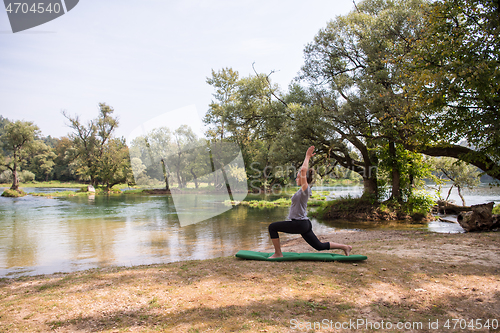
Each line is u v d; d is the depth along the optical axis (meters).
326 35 17.92
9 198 35.34
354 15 16.77
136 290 3.87
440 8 9.83
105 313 3.19
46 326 2.91
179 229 12.50
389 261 5.00
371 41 15.61
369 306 3.25
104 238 10.73
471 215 9.64
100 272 5.02
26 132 45.78
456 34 9.44
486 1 9.12
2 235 11.55
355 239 9.12
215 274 4.43
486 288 3.76
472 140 9.93
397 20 14.82
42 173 85.38
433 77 8.91
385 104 13.30
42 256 8.11
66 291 3.96
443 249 5.91
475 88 8.59
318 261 5.05
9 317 3.15
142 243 9.75
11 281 4.84
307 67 19.45
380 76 14.23
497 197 25.02
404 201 15.79
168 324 2.88
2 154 45.81
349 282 3.96
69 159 65.69
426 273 4.34
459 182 18.66
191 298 3.52
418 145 11.88
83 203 27.52
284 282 3.97
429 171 16.61
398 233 9.84
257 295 3.55
